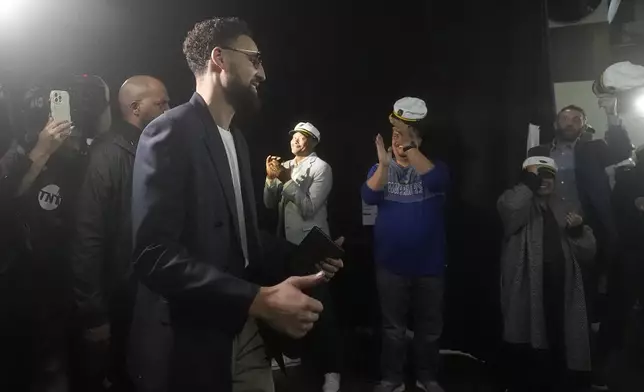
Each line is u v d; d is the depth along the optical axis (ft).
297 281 3.51
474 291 9.45
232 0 9.16
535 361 8.04
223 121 3.97
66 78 6.21
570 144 8.42
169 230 3.33
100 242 5.42
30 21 7.48
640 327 7.55
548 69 8.66
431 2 9.10
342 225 9.95
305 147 8.65
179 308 3.54
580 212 8.00
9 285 5.56
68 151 5.87
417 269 8.06
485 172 9.10
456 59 9.07
